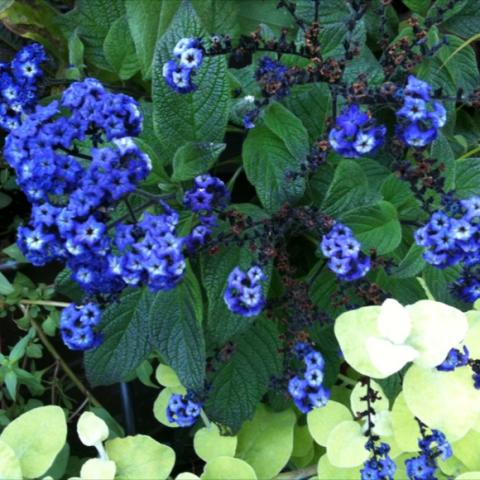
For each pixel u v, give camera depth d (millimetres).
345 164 301
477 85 378
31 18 391
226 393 342
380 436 336
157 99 314
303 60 345
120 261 265
